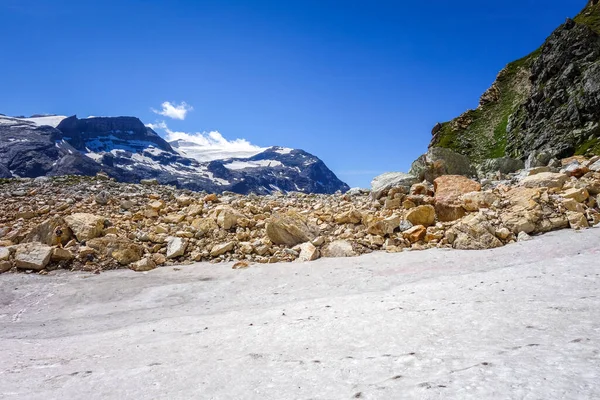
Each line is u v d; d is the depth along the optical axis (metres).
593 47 59.19
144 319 9.92
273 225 16.59
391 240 15.39
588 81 52.66
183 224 18.77
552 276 8.33
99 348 7.34
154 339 7.57
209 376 5.10
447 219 17.20
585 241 12.11
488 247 13.64
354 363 4.90
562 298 6.56
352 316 7.28
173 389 4.81
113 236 16.19
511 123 72.75
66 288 12.80
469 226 14.55
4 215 20.00
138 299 11.79
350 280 11.54
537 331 5.14
